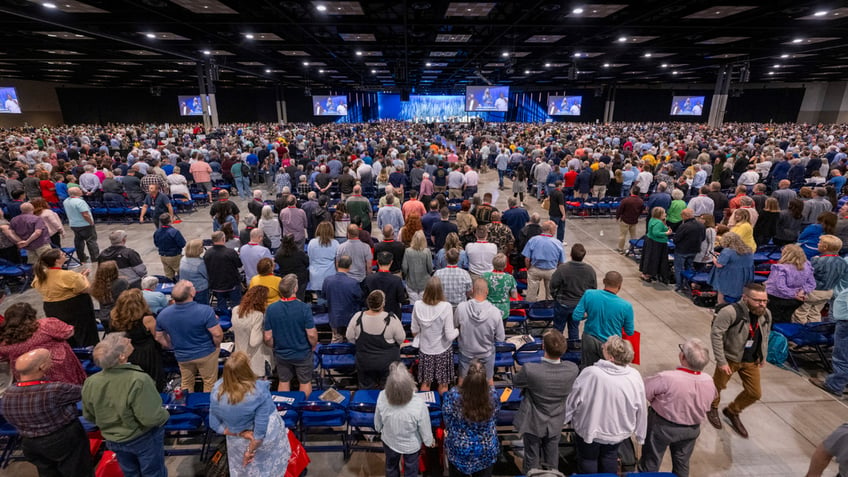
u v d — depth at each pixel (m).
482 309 4.28
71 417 3.31
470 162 22.92
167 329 4.20
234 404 3.04
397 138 26.56
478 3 12.09
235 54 23.09
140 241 10.87
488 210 8.41
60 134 30.56
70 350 4.11
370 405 3.84
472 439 3.13
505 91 36.19
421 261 5.82
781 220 8.39
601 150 18.44
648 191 14.35
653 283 8.53
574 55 23.72
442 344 4.46
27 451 3.23
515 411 4.08
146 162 14.74
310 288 6.36
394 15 13.57
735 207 8.38
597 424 3.30
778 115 48.88
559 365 3.41
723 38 17.38
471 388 3.04
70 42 18.36
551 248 6.43
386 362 4.32
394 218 8.23
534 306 5.93
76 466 3.36
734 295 6.14
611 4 12.00
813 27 14.66
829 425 4.69
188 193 13.10
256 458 3.21
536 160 16.58
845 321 4.97
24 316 3.82
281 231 8.41
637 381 3.27
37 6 11.92
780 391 5.26
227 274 6.11
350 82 47.75
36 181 11.62
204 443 4.17
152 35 16.64
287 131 31.53
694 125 42.06
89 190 12.64
